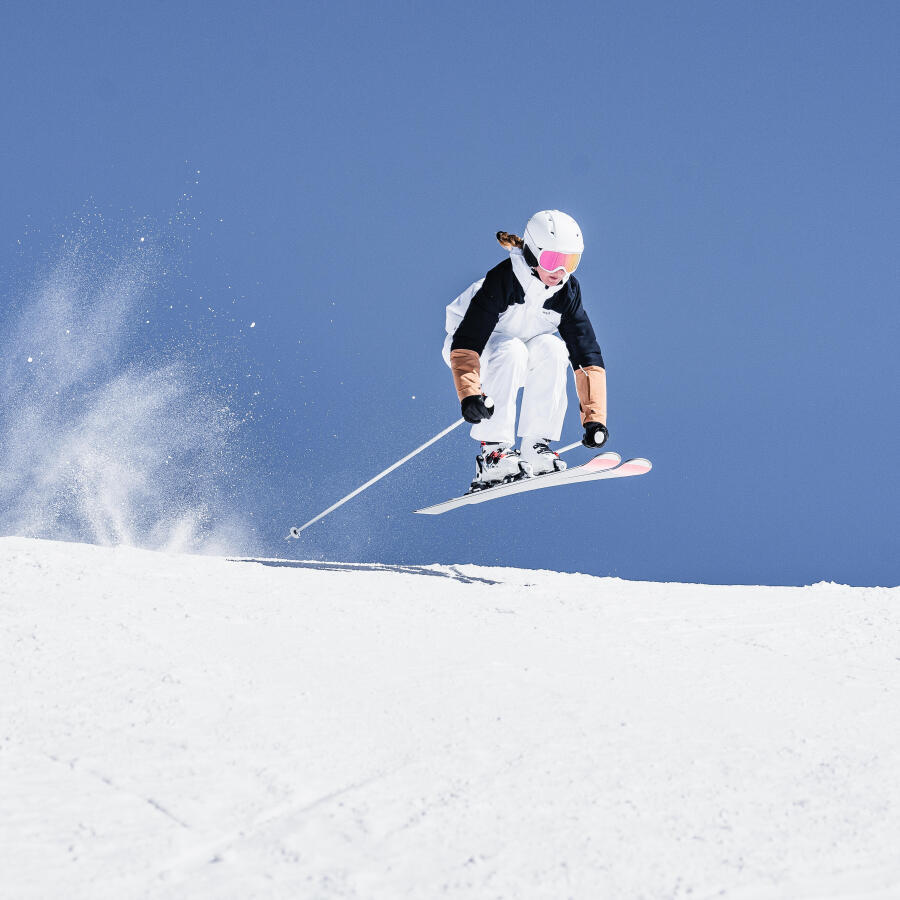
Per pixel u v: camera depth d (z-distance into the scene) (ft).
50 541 32.17
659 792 15.52
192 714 17.47
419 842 13.44
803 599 32.91
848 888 12.87
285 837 13.39
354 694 19.12
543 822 14.23
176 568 29.37
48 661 19.75
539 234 35.78
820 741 18.52
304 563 36.37
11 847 12.73
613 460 35.04
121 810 13.91
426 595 29.14
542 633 25.45
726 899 12.41
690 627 27.78
